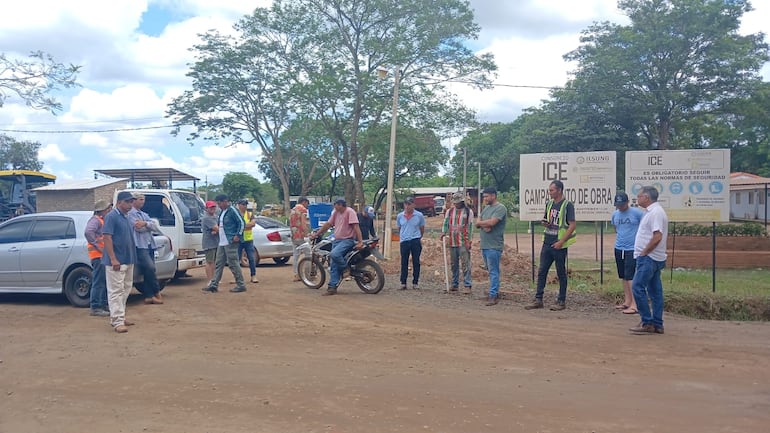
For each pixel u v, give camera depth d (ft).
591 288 38.50
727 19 132.36
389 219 61.16
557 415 16.70
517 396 18.33
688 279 43.73
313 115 114.11
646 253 26.03
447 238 38.17
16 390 19.48
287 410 17.30
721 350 23.68
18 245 35.01
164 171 74.64
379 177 145.79
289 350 24.09
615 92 140.67
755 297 33.73
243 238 42.63
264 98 133.28
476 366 21.62
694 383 19.56
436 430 15.67
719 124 148.46
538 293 32.50
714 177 36.68
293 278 44.65
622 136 145.28
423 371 21.03
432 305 33.73
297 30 114.52
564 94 145.89
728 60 133.28
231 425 16.25
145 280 34.47
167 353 23.82
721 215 36.63
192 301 35.70
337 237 37.65
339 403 17.81
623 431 15.55
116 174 75.05
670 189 37.42
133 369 21.66
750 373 20.65
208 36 128.36
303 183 154.71
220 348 24.52
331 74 106.01
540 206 40.40
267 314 31.58
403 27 103.24
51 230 35.12
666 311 33.27
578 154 39.22
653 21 136.36
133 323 29.50
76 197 66.59
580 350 23.75
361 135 109.40
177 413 17.22
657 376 20.34
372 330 27.53
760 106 135.95
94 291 31.68
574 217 31.60
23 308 33.96
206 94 131.54
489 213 33.94
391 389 19.06
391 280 44.19
